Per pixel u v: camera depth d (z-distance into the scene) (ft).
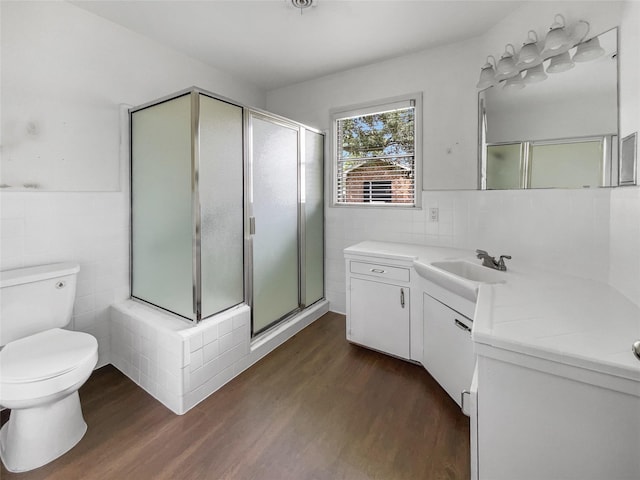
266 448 4.86
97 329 6.98
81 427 5.10
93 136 6.72
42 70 5.95
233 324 6.72
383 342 7.57
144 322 6.24
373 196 9.75
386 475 4.38
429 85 8.46
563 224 5.58
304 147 9.26
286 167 8.59
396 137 9.29
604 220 4.90
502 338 2.96
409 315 7.13
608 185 4.71
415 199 8.90
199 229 6.10
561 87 5.44
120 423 5.38
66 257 6.41
